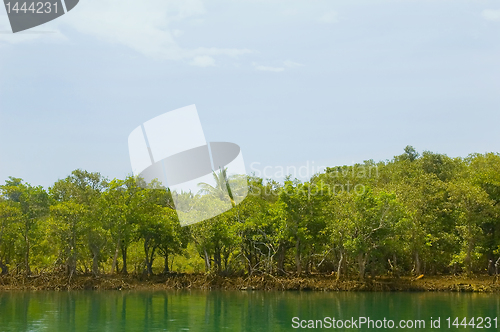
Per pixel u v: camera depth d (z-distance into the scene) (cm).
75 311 4409
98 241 7006
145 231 7038
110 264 8362
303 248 6894
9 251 7344
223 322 3794
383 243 6178
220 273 7106
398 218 6119
